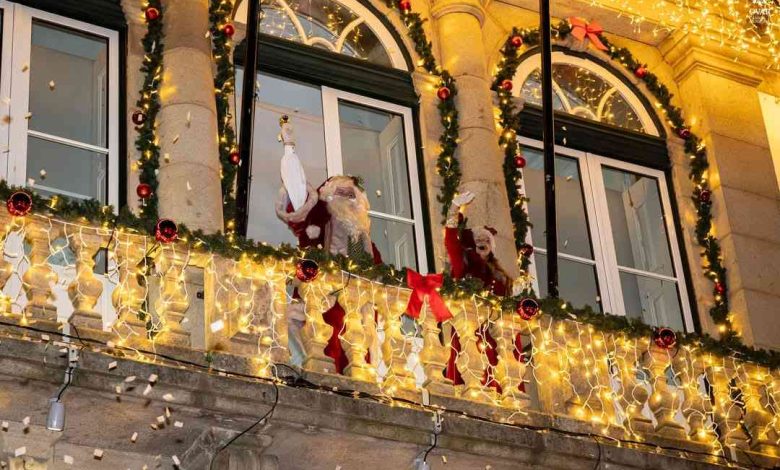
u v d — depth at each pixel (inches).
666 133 621.0
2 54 489.1
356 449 432.1
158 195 482.6
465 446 439.8
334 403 420.8
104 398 397.1
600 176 599.2
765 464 501.7
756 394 517.0
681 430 489.7
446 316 454.0
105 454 420.8
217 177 488.7
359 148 553.6
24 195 399.9
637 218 603.2
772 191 621.0
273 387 413.1
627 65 626.8
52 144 487.5
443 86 569.0
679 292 591.2
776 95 657.0
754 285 590.6
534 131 589.6
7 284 443.2
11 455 399.2
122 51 510.3
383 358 451.2
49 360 386.0
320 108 551.5
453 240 490.3
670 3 637.3
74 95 501.0
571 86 613.3
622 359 490.3
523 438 449.1
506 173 564.7
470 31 582.2
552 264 499.2
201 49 510.3
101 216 417.7
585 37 618.2
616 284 579.2
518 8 611.2
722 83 637.9
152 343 410.9
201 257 434.6
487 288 479.8
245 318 428.5
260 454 418.3
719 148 619.2
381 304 454.6
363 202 480.1
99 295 412.5
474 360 460.4
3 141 475.8
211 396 406.0
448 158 553.3
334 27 567.2
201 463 413.1
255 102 502.9
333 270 444.8
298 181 463.5
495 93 582.2
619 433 475.2
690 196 609.9
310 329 438.3
